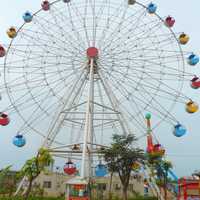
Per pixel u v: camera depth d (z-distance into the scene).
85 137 42.72
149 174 49.50
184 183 35.75
